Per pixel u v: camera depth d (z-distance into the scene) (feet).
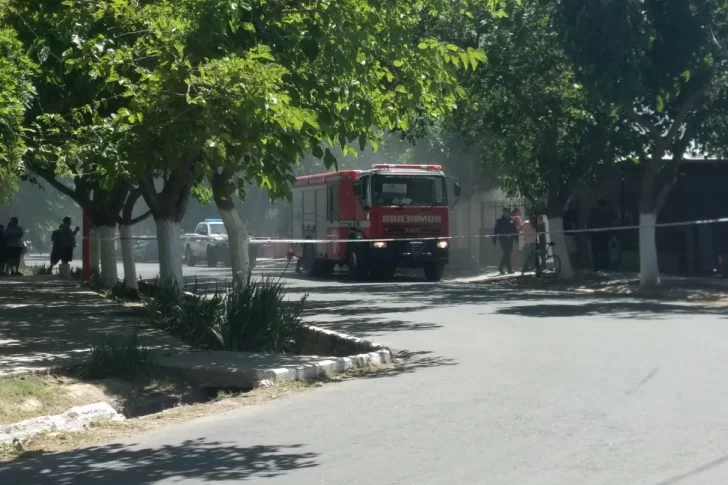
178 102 35.29
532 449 24.08
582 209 108.68
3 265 108.47
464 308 63.52
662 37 71.00
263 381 36.35
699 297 70.95
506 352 41.91
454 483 21.21
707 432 25.31
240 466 23.93
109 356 38.14
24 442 28.50
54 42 43.55
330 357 40.73
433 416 28.81
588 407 29.09
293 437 26.99
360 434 26.86
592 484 20.66
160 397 36.11
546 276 91.71
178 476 23.25
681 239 95.91
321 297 75.20
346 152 47.50
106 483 22.98
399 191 97.71
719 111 77.51
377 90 46.26
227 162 38.14
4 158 35.27
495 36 82.99
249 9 39.86
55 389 34.27
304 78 42.70
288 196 41.73
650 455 23.06
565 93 85.40
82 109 40.60
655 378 33.83
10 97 34.37
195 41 37.45
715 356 38.83
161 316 51.93
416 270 116.98
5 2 43.14
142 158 37.45
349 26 43.19
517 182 93.50
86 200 81.92
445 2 55.01
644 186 77.51
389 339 47.55
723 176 96.07
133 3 41.37
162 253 58.44
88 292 79.15
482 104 89.92
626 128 82.17
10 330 50.55
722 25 72.95
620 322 52.65
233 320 44.24
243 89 33.88
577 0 70.64
